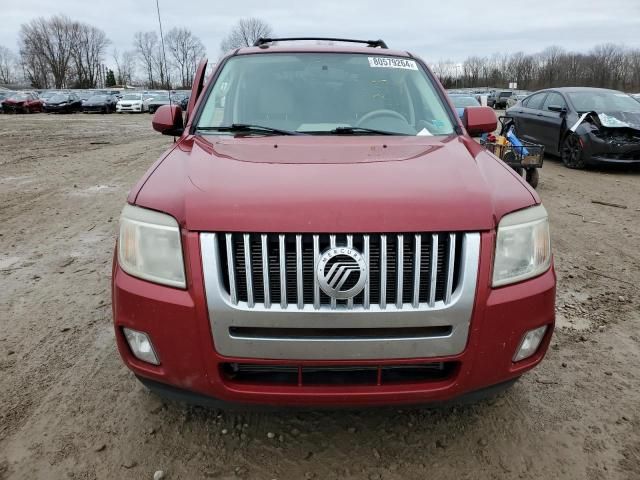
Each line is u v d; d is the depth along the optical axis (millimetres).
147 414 2459
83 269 4309
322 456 2221
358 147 2436
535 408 2547
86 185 8039
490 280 1844
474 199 1858
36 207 6523
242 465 2164
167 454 2217
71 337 3182
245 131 2828
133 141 15695
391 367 1894
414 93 3137
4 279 4082
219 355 1831
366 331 1812
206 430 2359
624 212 6453
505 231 1884
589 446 2295
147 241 1892
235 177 1987
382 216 1757
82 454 2209
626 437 2350
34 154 11961
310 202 1783
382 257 1750
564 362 2953
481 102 13109
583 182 8484
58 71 89250
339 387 1884
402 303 1791
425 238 1787
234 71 3193
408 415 2479
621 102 9984
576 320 3457
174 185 2021
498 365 1917
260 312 1771
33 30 87562
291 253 1767
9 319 3406
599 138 9156
